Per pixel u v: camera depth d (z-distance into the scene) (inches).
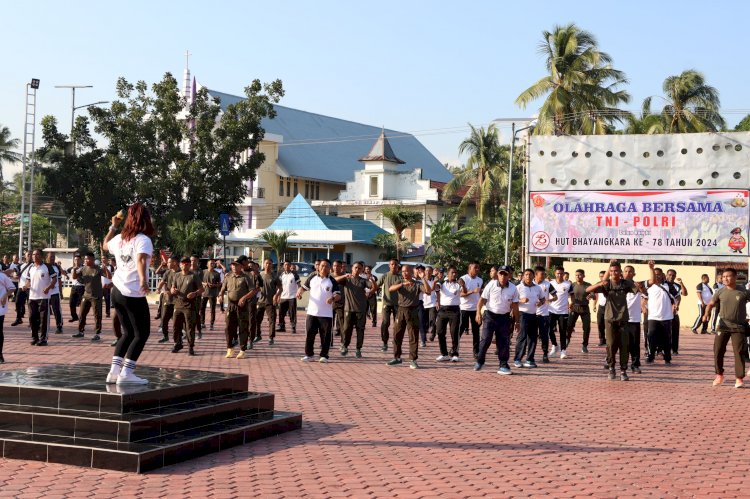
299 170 2807.6
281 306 957.2
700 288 1106.1
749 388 582.2
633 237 1258.6
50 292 762.8
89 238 2315.5
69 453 310.8
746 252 1203.9
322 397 497.4
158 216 1769.2
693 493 289.6
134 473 300.8
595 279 1289.4
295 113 3120.1
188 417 342.6
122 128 1759.4
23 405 335.3
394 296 779.4
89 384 344.8
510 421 429.7
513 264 1806.1
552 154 1294.3
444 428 406.3
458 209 2310.5
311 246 2142.0
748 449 369.7
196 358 695.7
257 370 621.3
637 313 657.0
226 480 295.3
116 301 351.3
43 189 1790.1
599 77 1859.0
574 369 678.5
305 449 352.5
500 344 636.7
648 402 508.4
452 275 713.6
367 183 2687.0
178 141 1797.5
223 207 1807.3
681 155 1234.0
